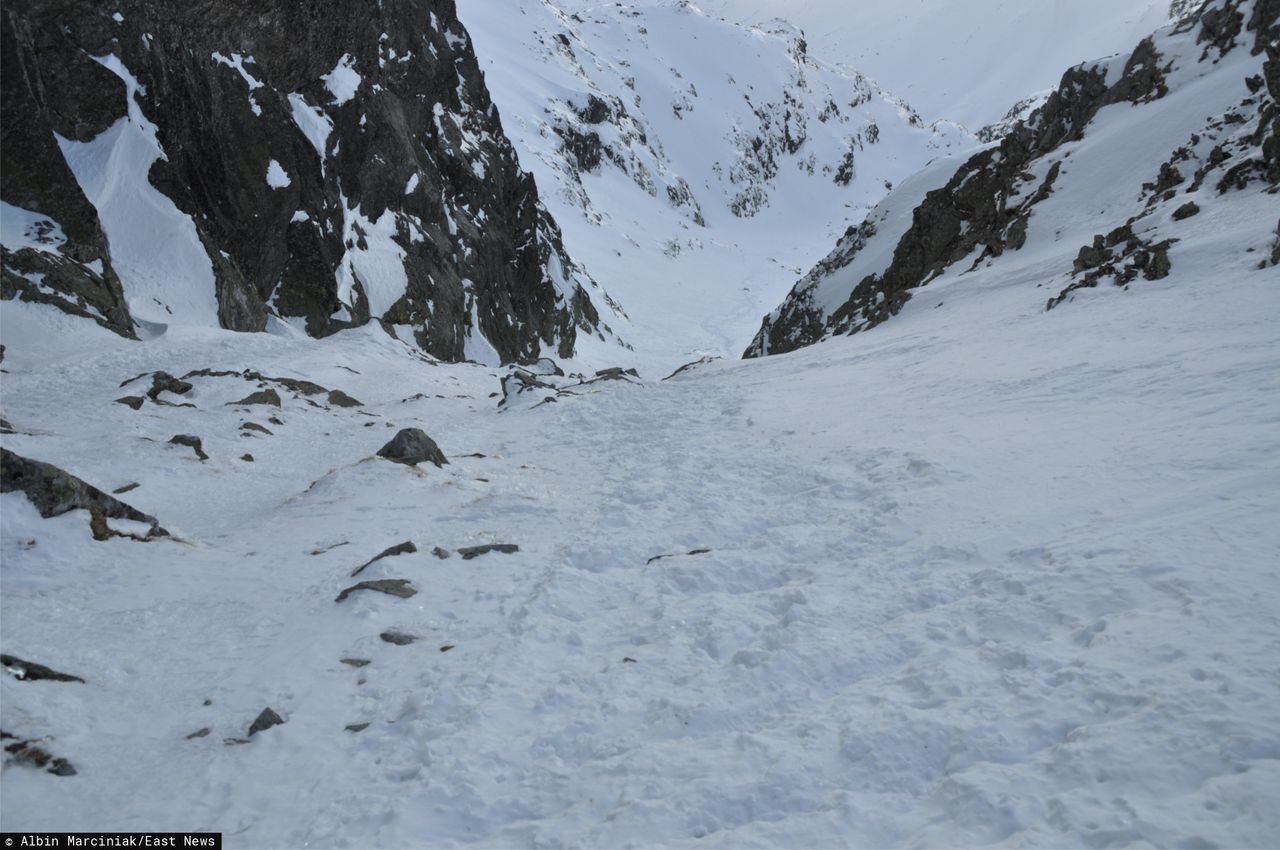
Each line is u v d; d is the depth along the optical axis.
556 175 157.62
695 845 5.96
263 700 8.85
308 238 46.06
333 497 15.93
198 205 41.25
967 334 28.22
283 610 11.03
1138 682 6.59
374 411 28.80
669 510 14.37
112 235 37.50
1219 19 52.12
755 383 26.77
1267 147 32.16
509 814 6.79
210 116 42.12
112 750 8.05
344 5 52.19
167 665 9.65
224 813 7.11
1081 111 56.66
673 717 7.64
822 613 9.25
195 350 32.81
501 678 8.79
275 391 26.58
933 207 57.31
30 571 11.42
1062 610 8.12
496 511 15.05
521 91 179.62
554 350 80.38
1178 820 5.18
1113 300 26.66
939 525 11.22
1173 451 11.84
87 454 17.83
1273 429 11.77
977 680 7.27
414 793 7.04
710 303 134.88
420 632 10.28
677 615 9.88
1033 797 5.68
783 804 6.24
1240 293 22.45
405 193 57.50
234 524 15.28
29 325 31.80
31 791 7.38
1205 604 7.48
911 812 5.93
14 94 34.16
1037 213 46.19
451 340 56.53
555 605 10.59
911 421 17.67
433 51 69.56
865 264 66.62
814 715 7.29
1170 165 40.31
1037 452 13.41
